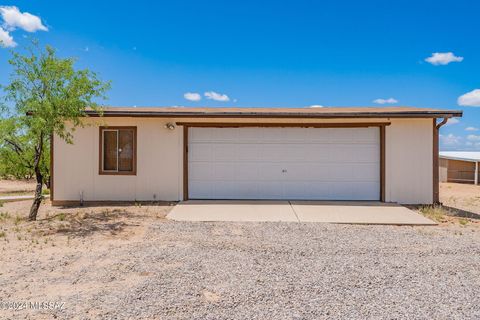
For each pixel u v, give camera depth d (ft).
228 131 35.29
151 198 34.63
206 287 14.01
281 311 12.06
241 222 26.16
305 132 35.19
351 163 34.99
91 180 34.55
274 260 17.47
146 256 17.81
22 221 26.94
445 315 11.83
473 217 29.01
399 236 22.40
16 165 52.26
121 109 35.53
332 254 18.53
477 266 16.66
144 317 11.57
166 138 34.65
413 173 33.91
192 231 23.41
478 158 64.85
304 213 29.12
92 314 11.73
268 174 35.32
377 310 12.17
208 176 35.32
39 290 13.67
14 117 25.99
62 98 25.93
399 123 33.99
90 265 16.53
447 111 31.40
